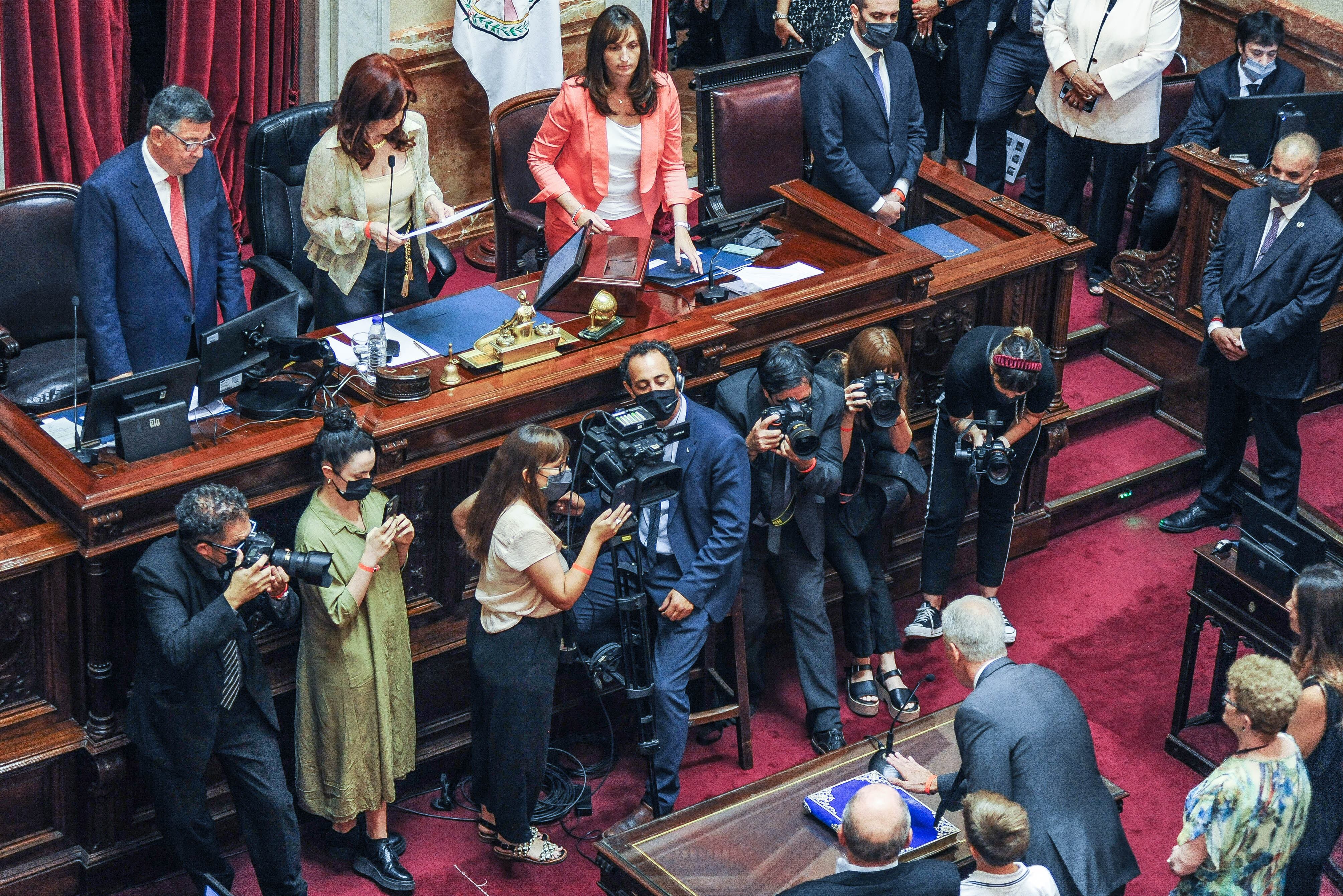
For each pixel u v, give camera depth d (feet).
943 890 14.05
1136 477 25.50
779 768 20.16
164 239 18.02
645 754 18.49
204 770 16.28
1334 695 16.37
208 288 18.65
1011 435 20.85
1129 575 24.17
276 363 17.90
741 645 19.63
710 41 36.55
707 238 22.82
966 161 31.58
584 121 21.47
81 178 25.48
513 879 18.19
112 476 16.10
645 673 18.30
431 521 18.33
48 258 20.67
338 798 17.37
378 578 17.01
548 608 17.30
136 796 17.28
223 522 15.29
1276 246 22.72
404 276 20.58
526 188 25.17
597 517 18.45
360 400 17.88
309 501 17.30
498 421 18.22
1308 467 26.14
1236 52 27.81
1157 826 19.48
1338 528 24.53
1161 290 26.81
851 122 23.84
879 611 21.02
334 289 20.33
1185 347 26.58
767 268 21.53
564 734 20.30
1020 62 29.19
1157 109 27.86
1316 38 30.78
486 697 17.34
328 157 19.07
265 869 16.90
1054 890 14.32
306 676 17.11
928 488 21.74
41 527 16.20
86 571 16.07
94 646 16.37
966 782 15.75
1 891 16.89
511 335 18.63
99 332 17.92
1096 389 27.04
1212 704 20.86
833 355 19.88
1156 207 27.61
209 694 15.79
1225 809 15.20
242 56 26.61
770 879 15.72
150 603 15.44
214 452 16.57
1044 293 23.13
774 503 19.17
